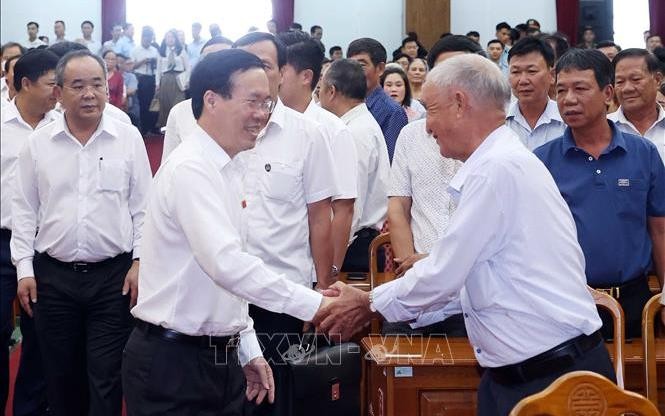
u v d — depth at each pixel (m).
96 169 3.20
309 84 3.34
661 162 2.89
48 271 3.22
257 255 2.89
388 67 6.15
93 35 13.48
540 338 2.04
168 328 2.14
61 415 3.33
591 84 2.82
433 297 2.10
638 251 2.86
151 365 2.14
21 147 3.55
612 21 12.66
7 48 6.50
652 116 3.79
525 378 2.05
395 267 3.54
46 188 3.19
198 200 2.06
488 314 2.08
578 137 2.90
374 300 2.19
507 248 2.04
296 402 2.80
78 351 3.32
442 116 2.11
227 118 2.13
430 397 2.67
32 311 3.30
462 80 2.08
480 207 2.01
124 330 3.25
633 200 2.85
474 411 2.66
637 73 3.70
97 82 3.14
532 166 2.05
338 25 12.88
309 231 3.05
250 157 2.91
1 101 3.68
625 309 2.85
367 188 4.01
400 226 3.27
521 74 3.34
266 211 2.91
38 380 3.76
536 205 2.03
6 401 3.75
